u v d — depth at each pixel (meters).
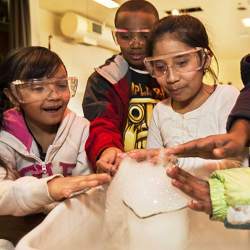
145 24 1.11
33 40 2.67
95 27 2.97
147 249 0.53
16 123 0.94
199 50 0.87
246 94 0.75
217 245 0.55
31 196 0.67
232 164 0.68
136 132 1.12
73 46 3.08
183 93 0.90
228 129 0.72
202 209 0.48
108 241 0.58
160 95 1.16
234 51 4.10
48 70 0.88
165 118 1.00
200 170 0.67
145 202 0.53
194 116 0.95
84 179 0.63
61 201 0.61
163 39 0.88
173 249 0.53
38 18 2.74
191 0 2.76
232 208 0.46
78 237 0.56
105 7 2.80
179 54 0.85
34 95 0.89
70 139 0.98
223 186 0.48
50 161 0.96
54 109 0.91
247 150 0.69
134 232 0.53
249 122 0.69
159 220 0.52
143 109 1.13
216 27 3.43
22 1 2.57
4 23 2.60
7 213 0.73
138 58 1.13
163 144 1.00
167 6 2.85
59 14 3.01
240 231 0.55
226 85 0.99
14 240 0.65
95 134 0.94
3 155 0.89
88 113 1.10
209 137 0.60
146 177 0.55
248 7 2.96
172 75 0.87
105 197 0.63
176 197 0.53
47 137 0.97
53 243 0.51
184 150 0.59
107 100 1.12
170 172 0.51
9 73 0.90
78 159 0.99
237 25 3.44
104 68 1.16
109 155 0.74
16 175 0.87
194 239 0.56
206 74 0.98
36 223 0.73
